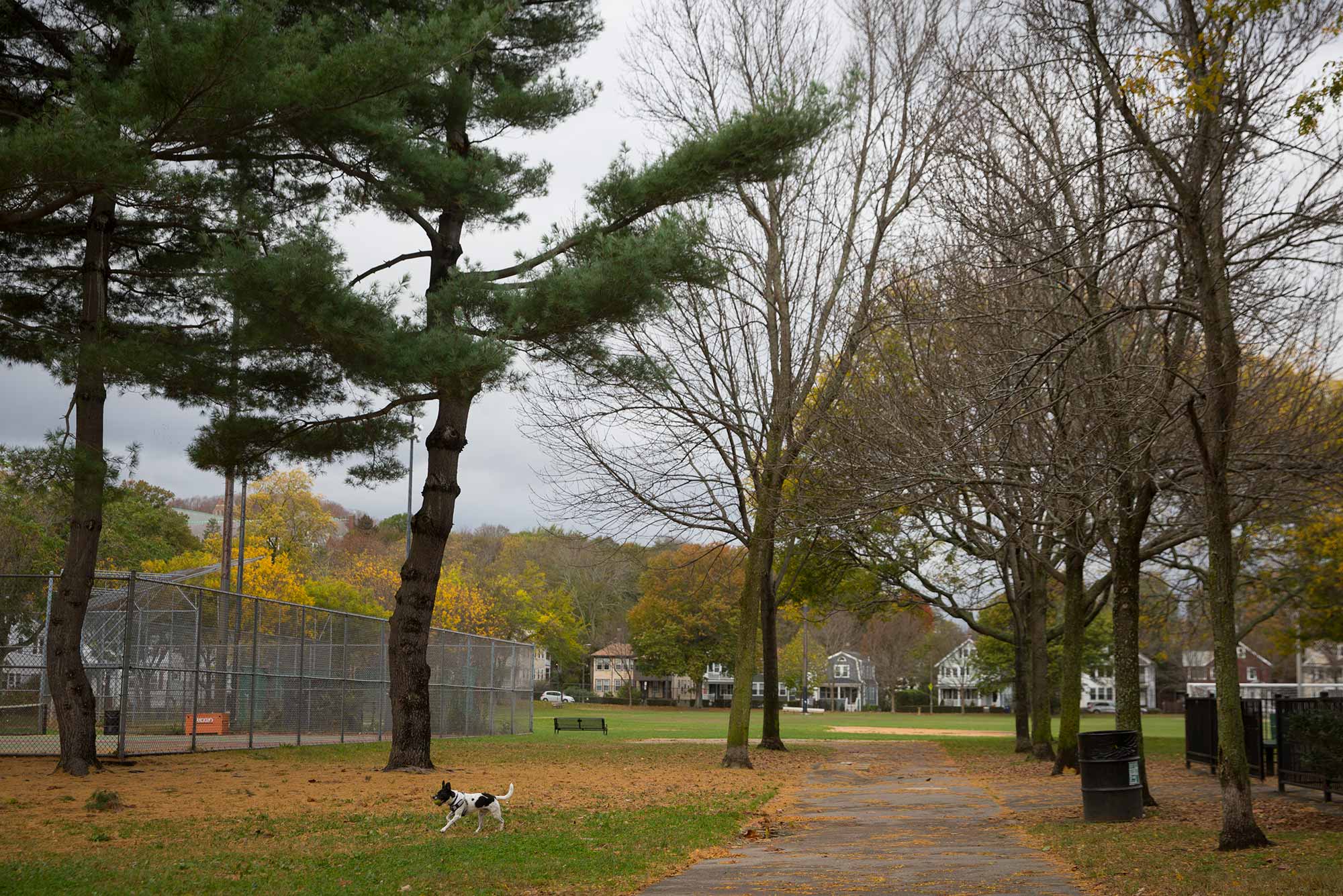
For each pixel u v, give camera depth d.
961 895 9.18
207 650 28.20
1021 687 33.25
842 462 17.06
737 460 25.86
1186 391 13.60
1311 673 68.19
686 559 45.47
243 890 8.97
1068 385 14.45
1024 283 13.15
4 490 21.28
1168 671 103.62
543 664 131.12
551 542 99.12
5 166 14.61
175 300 23.16
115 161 15.09
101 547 54.69
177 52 15.45
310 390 22.16
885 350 20.50
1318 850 10.56
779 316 25.62
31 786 17.25
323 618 32.53
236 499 80.06
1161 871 9.98
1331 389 16.42
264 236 19.67
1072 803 17.14
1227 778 11.27
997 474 15.50
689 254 19.78
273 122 17.69
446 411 22.39
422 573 22.23
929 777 23.70
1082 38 13.26
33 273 21.20
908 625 101.62
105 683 26.19
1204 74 11.45
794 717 76.81
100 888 8.95
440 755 27.03
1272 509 17.81
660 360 24.62
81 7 18.56
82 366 18.17
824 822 15.03
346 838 12.35
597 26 23.42
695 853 11.73
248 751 25.45
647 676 117.00
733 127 20.56
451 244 22.44
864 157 25.14
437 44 17.69
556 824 13.88
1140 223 15.12
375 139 19.41
